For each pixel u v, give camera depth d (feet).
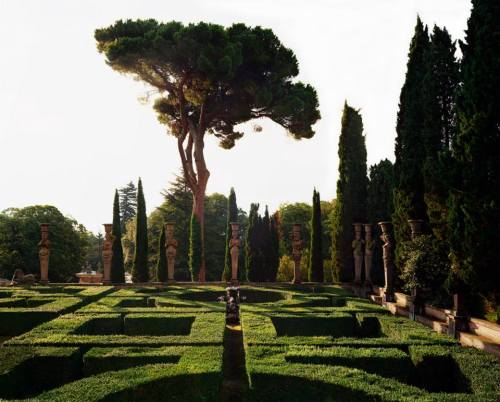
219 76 78.28
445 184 32.89
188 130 88.33
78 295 53.57
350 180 75.00
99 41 84.53
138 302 50.98
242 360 31.53
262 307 45.68
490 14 30.14
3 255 101.71
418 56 52.90
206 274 120.78
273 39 85.61
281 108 84.53
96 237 211.82
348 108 76.79
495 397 19.12
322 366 22.84
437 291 41.09
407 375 25.05
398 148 54.34
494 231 29.84
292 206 146.72
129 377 21.17
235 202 93.15
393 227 56.59
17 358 23.57
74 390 19.47
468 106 31.45
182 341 28.17
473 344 30.19
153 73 84.33
